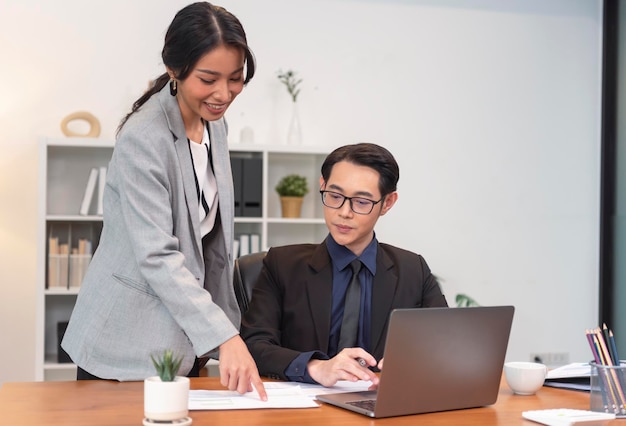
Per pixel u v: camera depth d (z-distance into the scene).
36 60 4.18
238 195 4.12
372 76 4.61
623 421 1.41
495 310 1.51
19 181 4.15
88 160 4.16
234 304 1.97
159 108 1.78
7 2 4.15
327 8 4.55
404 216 4.67
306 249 2.03
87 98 4.21
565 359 4.89
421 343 1.42
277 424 1.33
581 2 4.93
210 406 1.45
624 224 4.74
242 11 4.43
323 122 4.54
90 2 4.23
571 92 4.92
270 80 4.46
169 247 1.69
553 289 4.88
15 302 4.14
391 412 1.42
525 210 4.84
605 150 4.90
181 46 1.66
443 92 4.72
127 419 1.34
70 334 1.79
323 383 1.64
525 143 4.84
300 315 1.93
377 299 1.92
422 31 4.69
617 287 4.81
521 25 4.84
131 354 1.72
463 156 4.75
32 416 1.36
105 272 1.76
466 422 1.40
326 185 1.91
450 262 4.73
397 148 4.65
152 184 1.71
